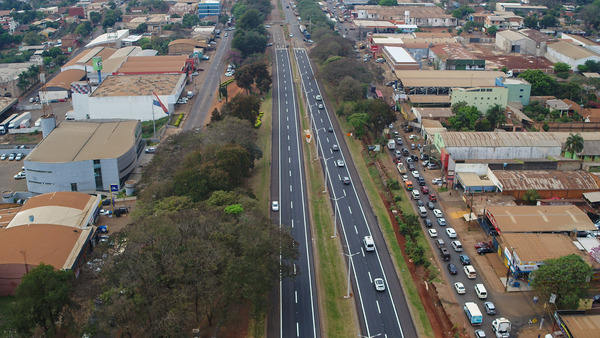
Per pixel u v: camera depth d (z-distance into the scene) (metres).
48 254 140.50
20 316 110.06
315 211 170.75
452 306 126.12
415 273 139.00
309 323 121.38
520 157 196.00
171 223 126.19
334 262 143.88
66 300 113.06
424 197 176.75
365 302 128.25
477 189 174.50
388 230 158.50
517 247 135.62
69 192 178.12
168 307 107.69
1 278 135.12
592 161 194.38
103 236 162.62
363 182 189.88
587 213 161.00
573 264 120.19
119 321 106.12
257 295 114.25
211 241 119.19
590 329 113.44
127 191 193.25
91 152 198.50
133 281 109.00
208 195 163.38
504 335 115.12
